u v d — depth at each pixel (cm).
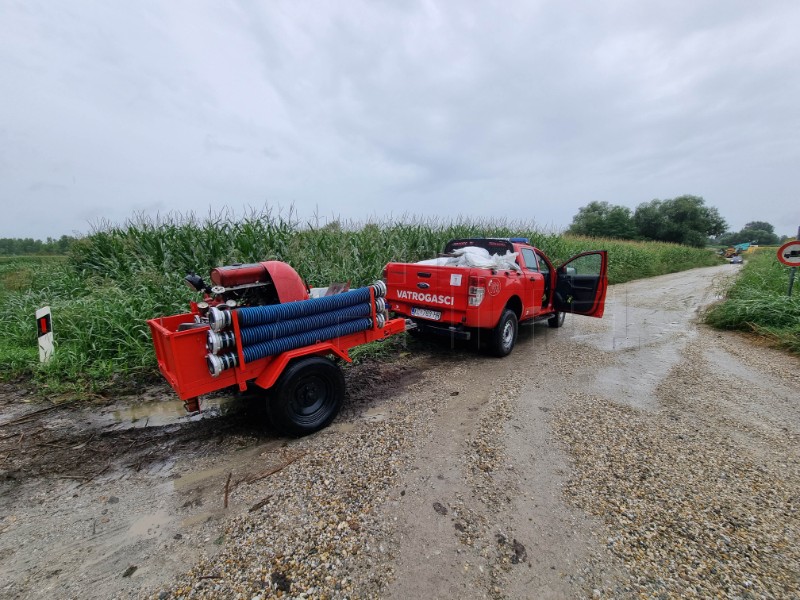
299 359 314
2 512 234
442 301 497
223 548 204
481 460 282
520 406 376
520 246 600
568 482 259
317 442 310
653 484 259
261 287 343
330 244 775
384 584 180
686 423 346
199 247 670
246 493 248
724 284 1113
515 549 202
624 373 478
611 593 178
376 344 547
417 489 249
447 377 460
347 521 221
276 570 188
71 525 223
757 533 216
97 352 455
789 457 295
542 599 174
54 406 375
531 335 679
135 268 641
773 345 604
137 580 185
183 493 251
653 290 1284
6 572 190
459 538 209
